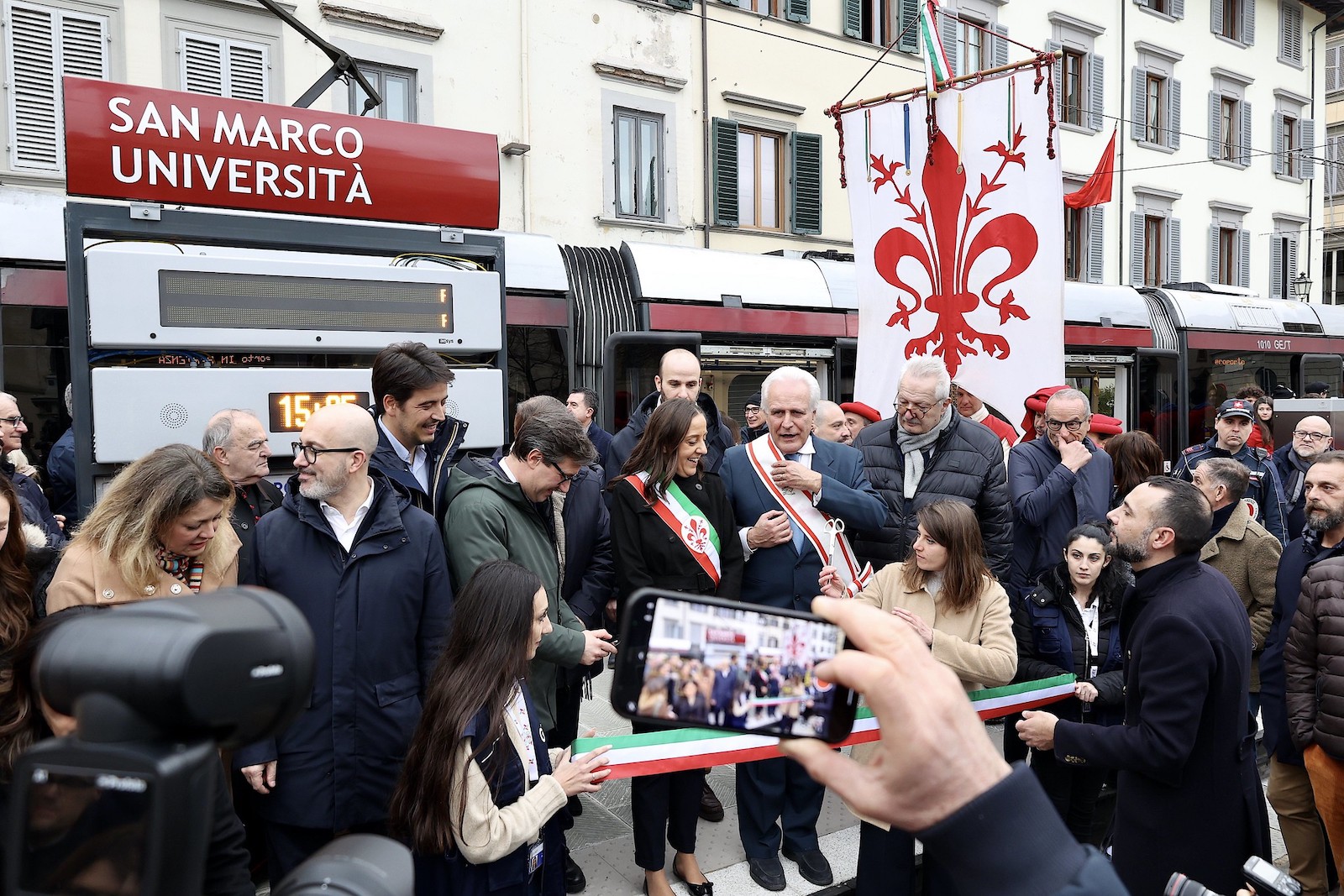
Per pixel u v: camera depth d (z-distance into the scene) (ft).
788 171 48.62
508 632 7.47
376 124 12.94
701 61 44.91
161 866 1.81
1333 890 11.99
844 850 12.39
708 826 13.08
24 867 1.89
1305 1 74.33
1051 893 2.46
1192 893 5.34
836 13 49.55
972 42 54.75
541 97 40.42
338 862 2.46
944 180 15.69
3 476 6.36
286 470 12.21
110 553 7.70
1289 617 11.61
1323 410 26.43
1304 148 75.82
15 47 29.53
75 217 10.61
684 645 3.34
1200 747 8.07
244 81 33.71
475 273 13.60
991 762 2.60
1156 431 38.22
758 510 11.78
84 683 1.90
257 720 2.04
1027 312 14.88
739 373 27.40
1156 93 65.57
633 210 43.65
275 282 11.90
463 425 11.39
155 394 11.13
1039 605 12.03
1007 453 15.06
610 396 24.43
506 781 7.62
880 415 16.65
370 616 8.55
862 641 2.69
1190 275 67.56
